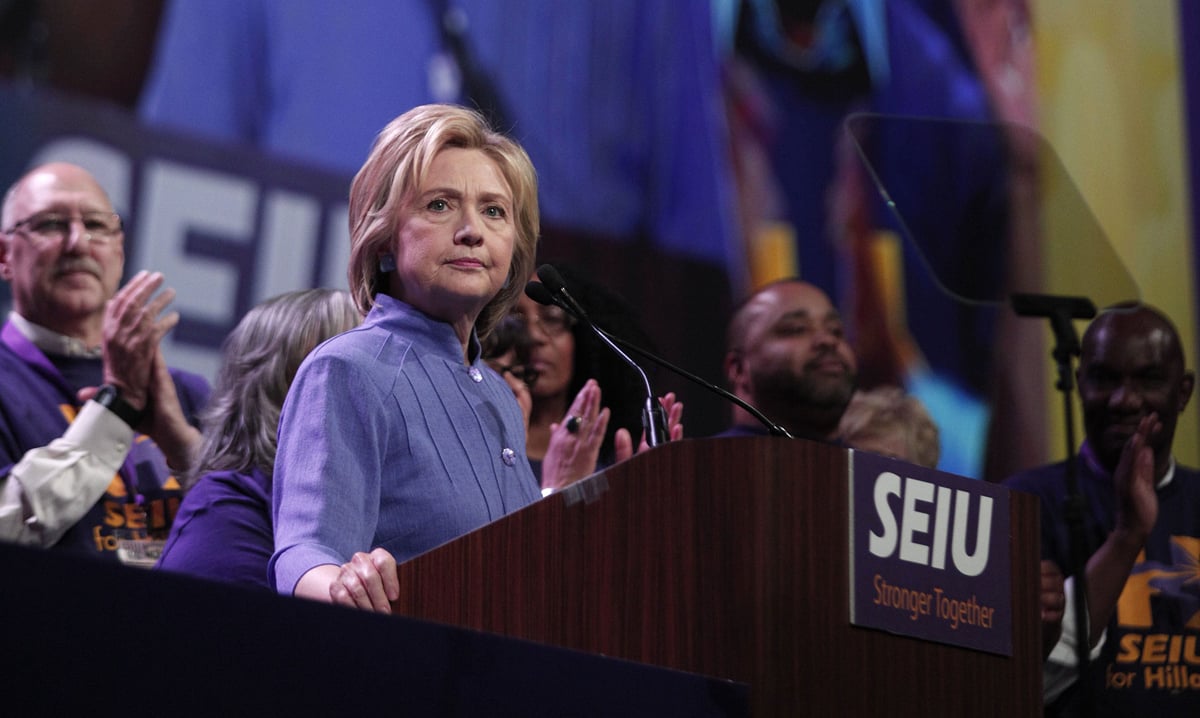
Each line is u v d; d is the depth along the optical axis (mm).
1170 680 12172
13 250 11203
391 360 6656
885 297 17562
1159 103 20047
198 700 4113
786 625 5512
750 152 17344
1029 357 17984
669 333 16516
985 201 13102
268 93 14477
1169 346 13188
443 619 5633
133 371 10336
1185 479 13102
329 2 14891
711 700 5320
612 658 5129
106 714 3947
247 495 8844
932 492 6090
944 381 17562
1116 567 11930
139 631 4047
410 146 6930
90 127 13406
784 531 5582
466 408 6766
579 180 16250
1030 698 6336
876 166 13016
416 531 6363
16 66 13117
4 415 10602
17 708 3807
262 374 9156
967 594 6141
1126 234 19469
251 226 14188
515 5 16062
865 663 5695
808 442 5719
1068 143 19375
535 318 11203
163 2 13891
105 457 10141
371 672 4488
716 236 16984
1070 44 19656
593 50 16516
